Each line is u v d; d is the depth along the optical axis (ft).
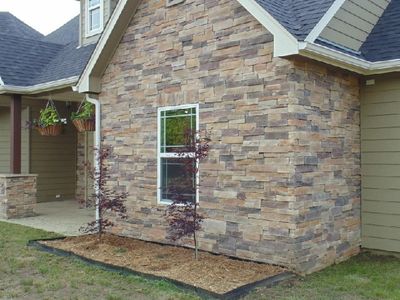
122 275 18.08
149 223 24.16
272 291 16.06
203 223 21.30
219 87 20.77
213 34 21.12
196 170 19.61
